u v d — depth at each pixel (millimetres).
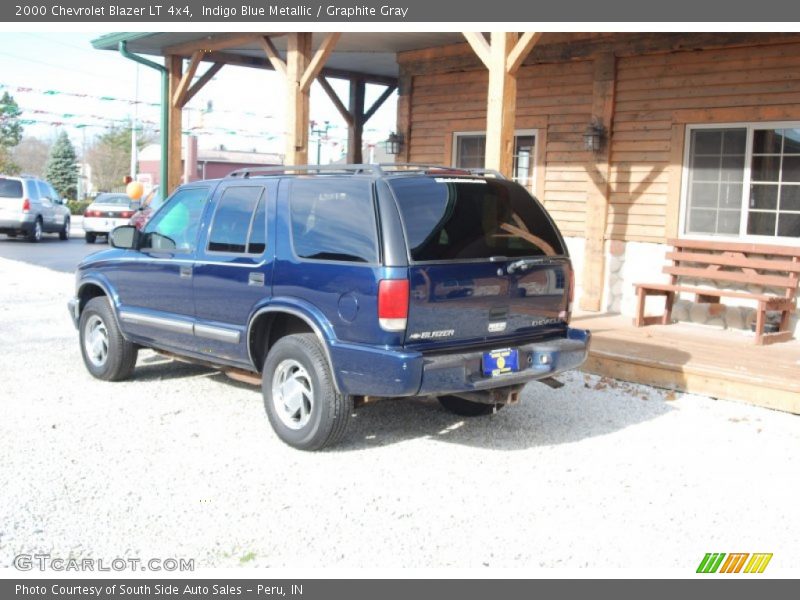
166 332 6371
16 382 6992
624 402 6680
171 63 12953
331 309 5070
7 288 12742
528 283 5398
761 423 6133
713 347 7867
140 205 23078
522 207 5621
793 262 8578
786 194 9008
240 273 5691
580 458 5309
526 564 3861
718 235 9562
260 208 5715
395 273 4777
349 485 4766
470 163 11969
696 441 5703
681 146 9688
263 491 4652
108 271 6934
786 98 8867
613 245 10359
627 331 8812
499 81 7449
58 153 72688
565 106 10766
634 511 4480
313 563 3838
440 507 4480
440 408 6453
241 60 13305
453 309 4996
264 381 5508
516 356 5230
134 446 5367
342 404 5164
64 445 5355
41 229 22688
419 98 12430
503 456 5324
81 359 7941
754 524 4340
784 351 7723
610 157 10305
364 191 5039
